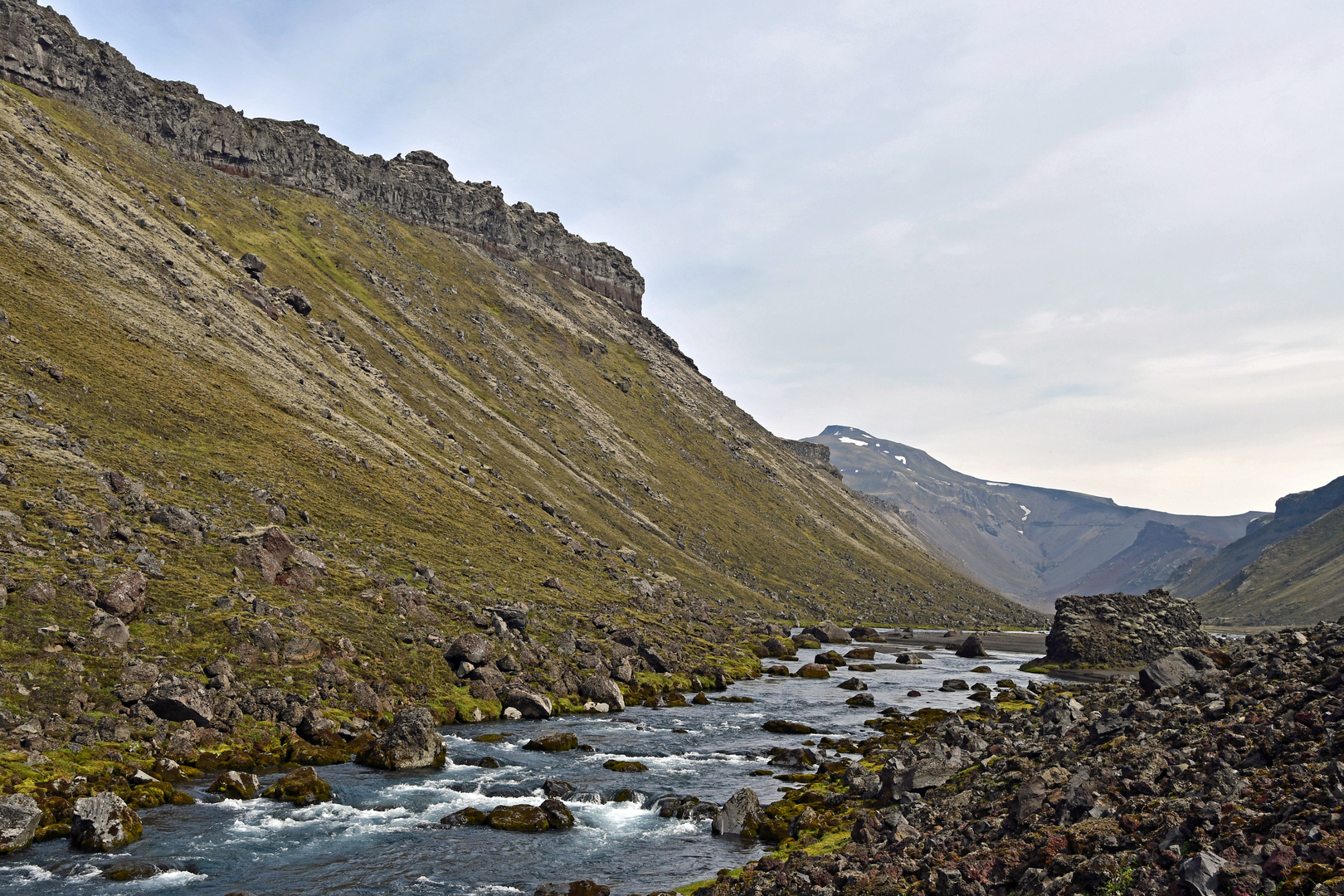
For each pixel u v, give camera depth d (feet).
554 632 309.63
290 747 163.02
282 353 517.55
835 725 230.07
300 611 228.02
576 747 190.19
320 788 141.79
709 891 91.61
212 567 234.38
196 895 99.45
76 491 240.32
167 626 190.19
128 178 603.26
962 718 198.39
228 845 117.19
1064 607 455.22
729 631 488.44
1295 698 93.66
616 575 521.24
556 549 517.14
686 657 342.85
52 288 371.76
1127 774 88.38
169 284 472.85
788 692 305.12
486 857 116.47
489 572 384.06
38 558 191.72
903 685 330.34
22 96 597.52
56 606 173.06
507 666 251.39
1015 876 73.36
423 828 128.57
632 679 288.51
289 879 106.01
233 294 544.21
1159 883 61.72
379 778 154.71
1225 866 59.41
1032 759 117.60
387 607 259.80
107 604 181.27
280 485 355.77
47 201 439.22
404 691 212.84
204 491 305.94
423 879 107.65
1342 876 53.47
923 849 89.45
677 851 119.85
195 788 139.13
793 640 543.80
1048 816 84.89
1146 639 433.48
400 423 576.61
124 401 336.90
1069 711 146.82
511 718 224.53
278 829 124.77
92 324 371.15
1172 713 109.81
